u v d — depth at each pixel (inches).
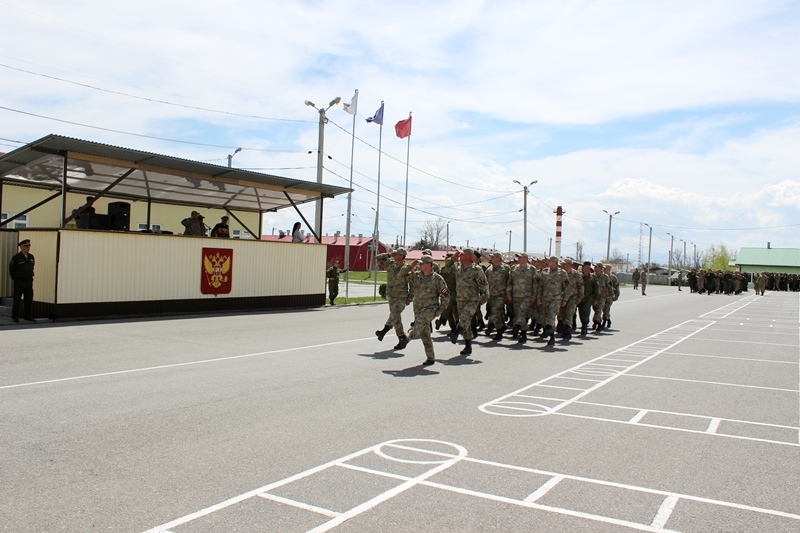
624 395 358.9
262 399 317.7
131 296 700.0
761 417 312.0
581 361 491.2
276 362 434.6
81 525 164.2
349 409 301.4
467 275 505.4
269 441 245.0
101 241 668.7
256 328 641.6
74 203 1309.1
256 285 855.7
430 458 229.6
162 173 814.5
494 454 236.7
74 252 644.1
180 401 308.3
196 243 770.8
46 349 458.3
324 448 237.9
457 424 279.3
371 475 209.6
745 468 228.5
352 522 171.0
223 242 805.2
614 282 760.3
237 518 171.5
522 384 382.6
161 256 730.2
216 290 797.9
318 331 633.0
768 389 389.1
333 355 474.3
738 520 180.1
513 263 655.1
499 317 613.3
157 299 728.3
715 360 516.7
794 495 201.6
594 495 196.9
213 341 531.8
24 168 769.6
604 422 292.2
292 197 1036.5
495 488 200.7
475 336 636.7
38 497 182.7
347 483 201.3
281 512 176.6
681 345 621.0
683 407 330.6
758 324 894.4
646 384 396.8
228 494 189.0
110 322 641.0
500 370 432.5
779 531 173.0
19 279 602.5
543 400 337.7
